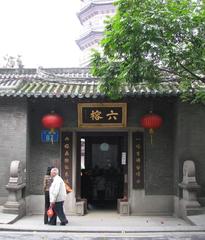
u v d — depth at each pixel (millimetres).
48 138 16344
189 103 15453
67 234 12258
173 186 16219
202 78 11539
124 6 11109
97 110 15953
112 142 20344
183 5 10789
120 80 12062
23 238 11602
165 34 10500
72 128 16359
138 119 16359
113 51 11734
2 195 15539
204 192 15359
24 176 15594
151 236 11898
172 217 15547
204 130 15570
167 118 16438
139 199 16172
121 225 13695
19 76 18594
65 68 19094
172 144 16375
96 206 18625
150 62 10945
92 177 20109
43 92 15133
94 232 12492
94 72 12594
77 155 16516
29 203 16109
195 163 15453
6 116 15805
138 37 10391
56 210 13508
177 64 11477
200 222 13359
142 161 16344
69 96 15023
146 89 14906
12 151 15695
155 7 10898
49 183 13797
